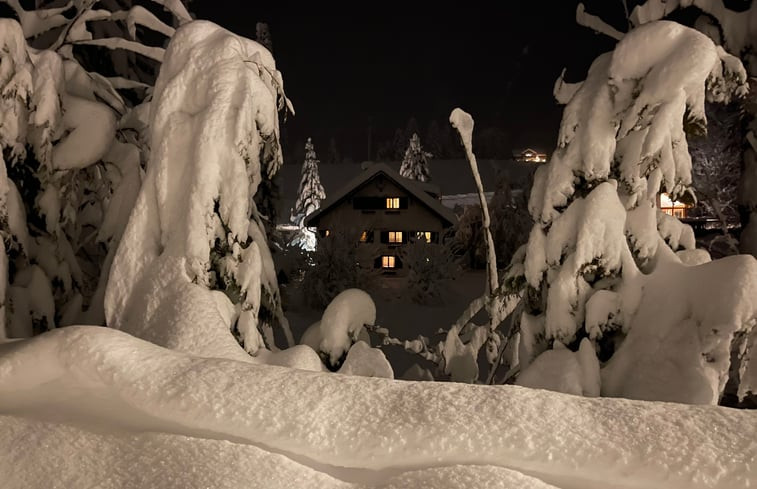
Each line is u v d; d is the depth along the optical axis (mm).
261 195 18828
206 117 4090
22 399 2031
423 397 1860
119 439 1806
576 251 4090
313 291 20984
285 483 1638
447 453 1694
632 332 3955
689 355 3611
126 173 5832
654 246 4148
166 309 3871
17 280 5066
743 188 8094
